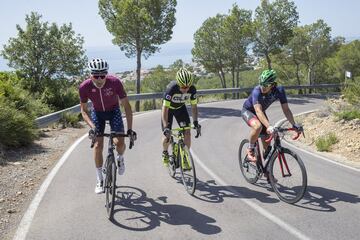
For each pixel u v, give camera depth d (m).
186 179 6.48
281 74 56.97
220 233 4.84
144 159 8.75
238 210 5.59
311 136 11.92
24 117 9.88
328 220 5.18
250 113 6.50
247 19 35.09
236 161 8.77
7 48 19.95
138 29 24.94
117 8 24.66
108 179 5.34
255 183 6.84
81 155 9.02
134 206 5.75
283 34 34.78
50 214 5.43
